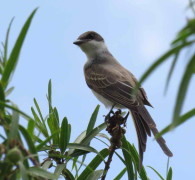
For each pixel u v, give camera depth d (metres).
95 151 7.35
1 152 4.74
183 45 3.64
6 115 5.98
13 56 5.81
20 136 5.80
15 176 4.98
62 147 7.30
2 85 5.92
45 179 5.45
